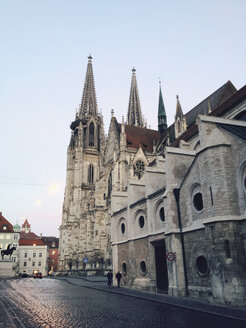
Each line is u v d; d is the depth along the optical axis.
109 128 81.81
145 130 84.50
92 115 112.25
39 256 122.94
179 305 18.62
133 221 35.53
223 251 19.66
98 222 70.75
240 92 34.09
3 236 102.81
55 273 103.50
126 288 33.12
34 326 13.02
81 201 95.88
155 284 29.00
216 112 36.06
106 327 12.70
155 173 33.44
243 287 18.77
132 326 12.88
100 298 24.28
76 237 89.38
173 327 12.66
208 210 21.48
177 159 28.11
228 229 19.88
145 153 71.44
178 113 60.28
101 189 75.69
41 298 24.59
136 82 123.75
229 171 21.16
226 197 20.52
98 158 107.75
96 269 67.50
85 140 109.38
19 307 19.20
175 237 25.38
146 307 18.67
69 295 27.03
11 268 82.62
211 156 21.80
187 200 25.23
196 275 23.16
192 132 40.12
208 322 13.71
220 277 19.47
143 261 31.97
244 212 19.91
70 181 107.56
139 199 36.88
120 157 67.12
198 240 23.38
